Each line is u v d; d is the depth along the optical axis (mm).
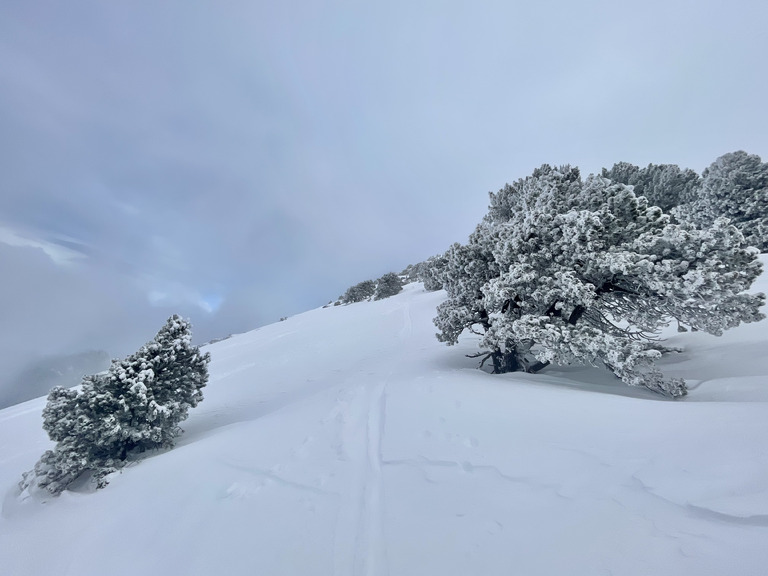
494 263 8820
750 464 2820
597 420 4434
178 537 3881
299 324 35688
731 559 2051
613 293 7844
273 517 3791
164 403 8250
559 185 8719
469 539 2768
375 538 3068
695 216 18812
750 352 7332
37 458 9633
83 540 4480
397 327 21609
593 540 2453
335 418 6730
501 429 4641
